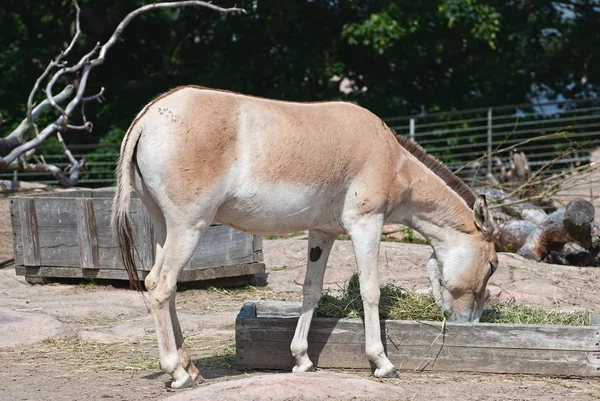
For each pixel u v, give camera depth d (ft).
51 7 69.67
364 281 18.95
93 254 30.53
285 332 20.07
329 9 72.08
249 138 17.52
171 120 17.15
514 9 71.15
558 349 19.19
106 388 18.03
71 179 46.26
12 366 20.30
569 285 31.09
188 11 72.54
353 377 17.56
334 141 18.29
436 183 19.72
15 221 31.83
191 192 17.17
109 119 70.54
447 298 20.10
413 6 63.41
